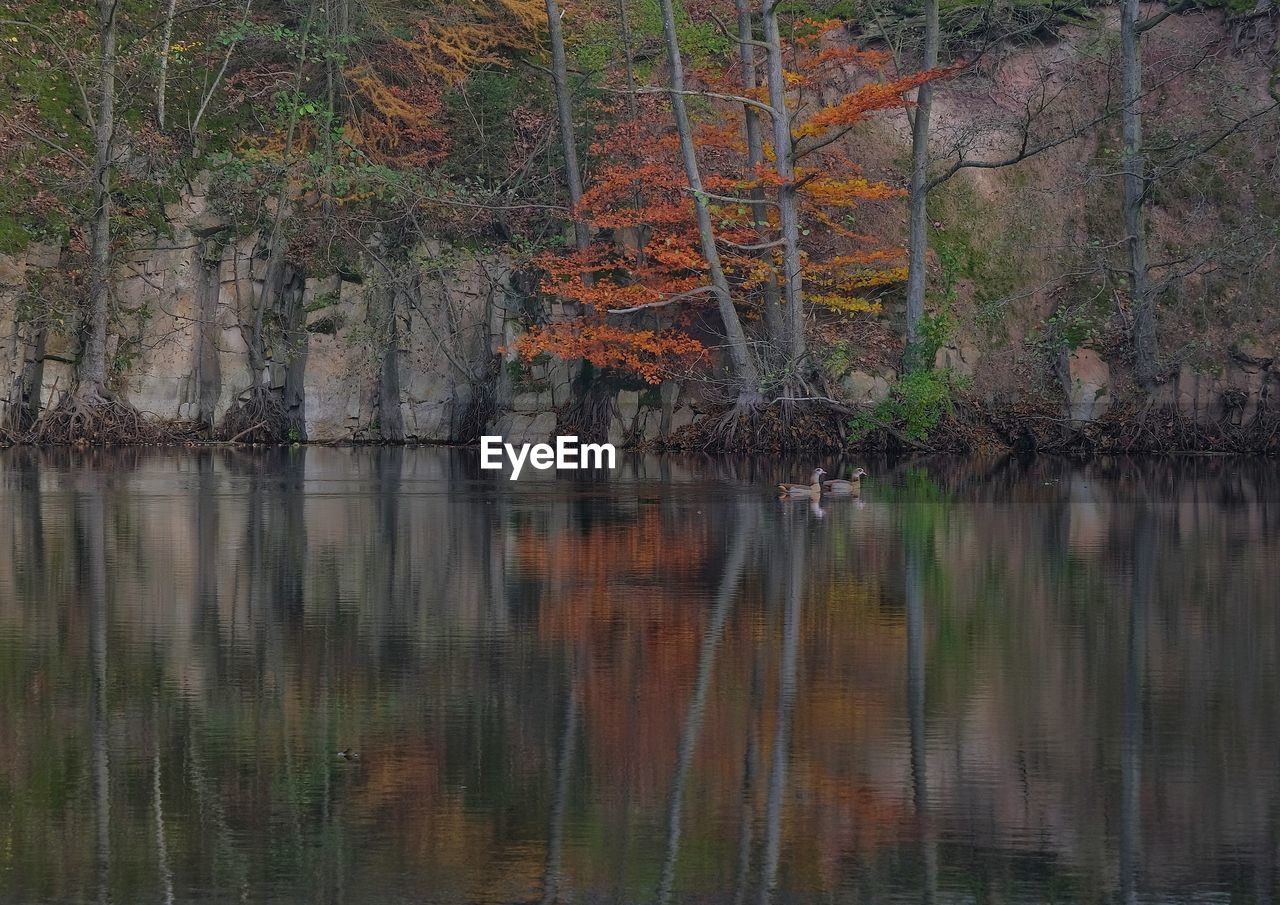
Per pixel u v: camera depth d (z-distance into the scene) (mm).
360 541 24375
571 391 45406
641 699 14086
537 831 10852
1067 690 14461
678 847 10578
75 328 45219
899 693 14328
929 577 20891
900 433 43219
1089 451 43938
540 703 13953
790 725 13258
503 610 18328
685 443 43719
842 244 46000
